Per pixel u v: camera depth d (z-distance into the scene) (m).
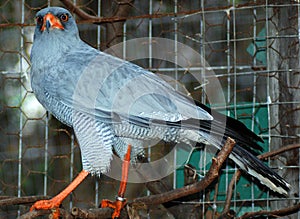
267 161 7.68
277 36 7.57
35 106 8.90
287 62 7.70
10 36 8.98
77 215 6.28
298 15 7.61
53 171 8.71
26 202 6.70
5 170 8.81
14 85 8.89
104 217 6.58
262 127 7.73
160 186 7.83
